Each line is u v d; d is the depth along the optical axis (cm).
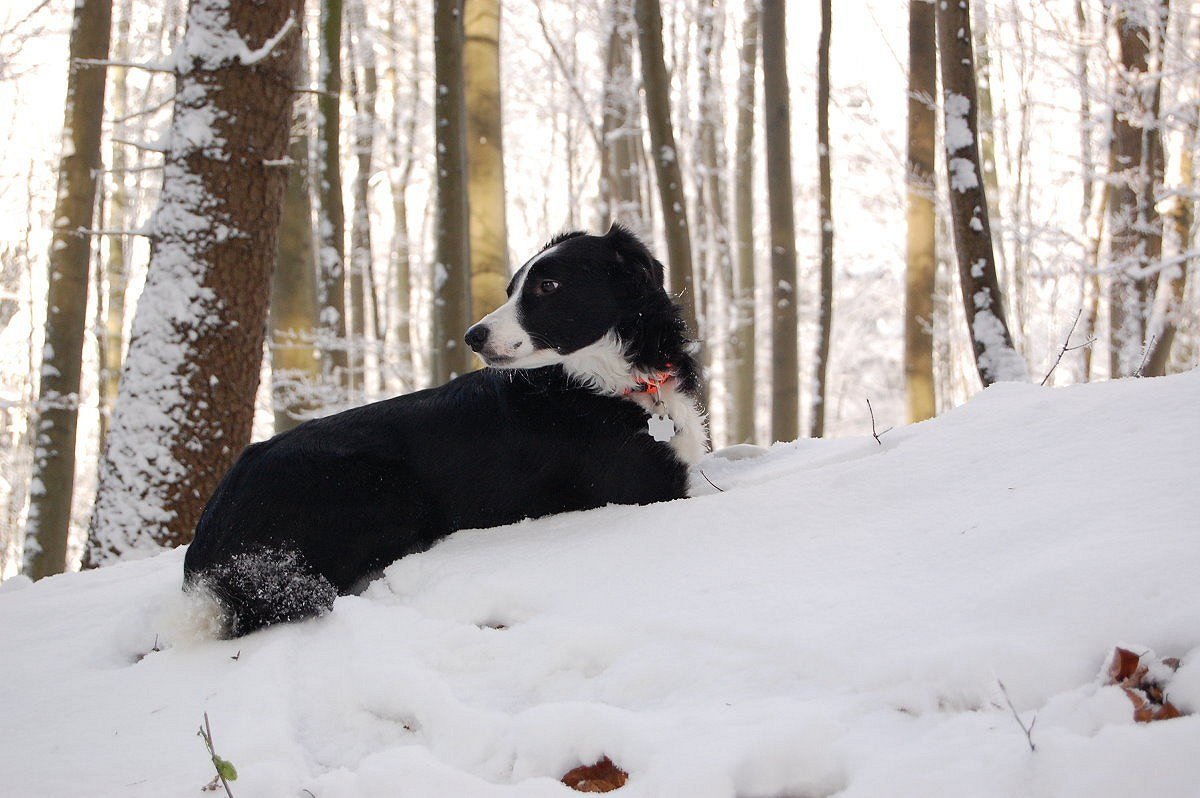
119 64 659
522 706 276
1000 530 283
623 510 402
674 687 263
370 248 1947
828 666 247
